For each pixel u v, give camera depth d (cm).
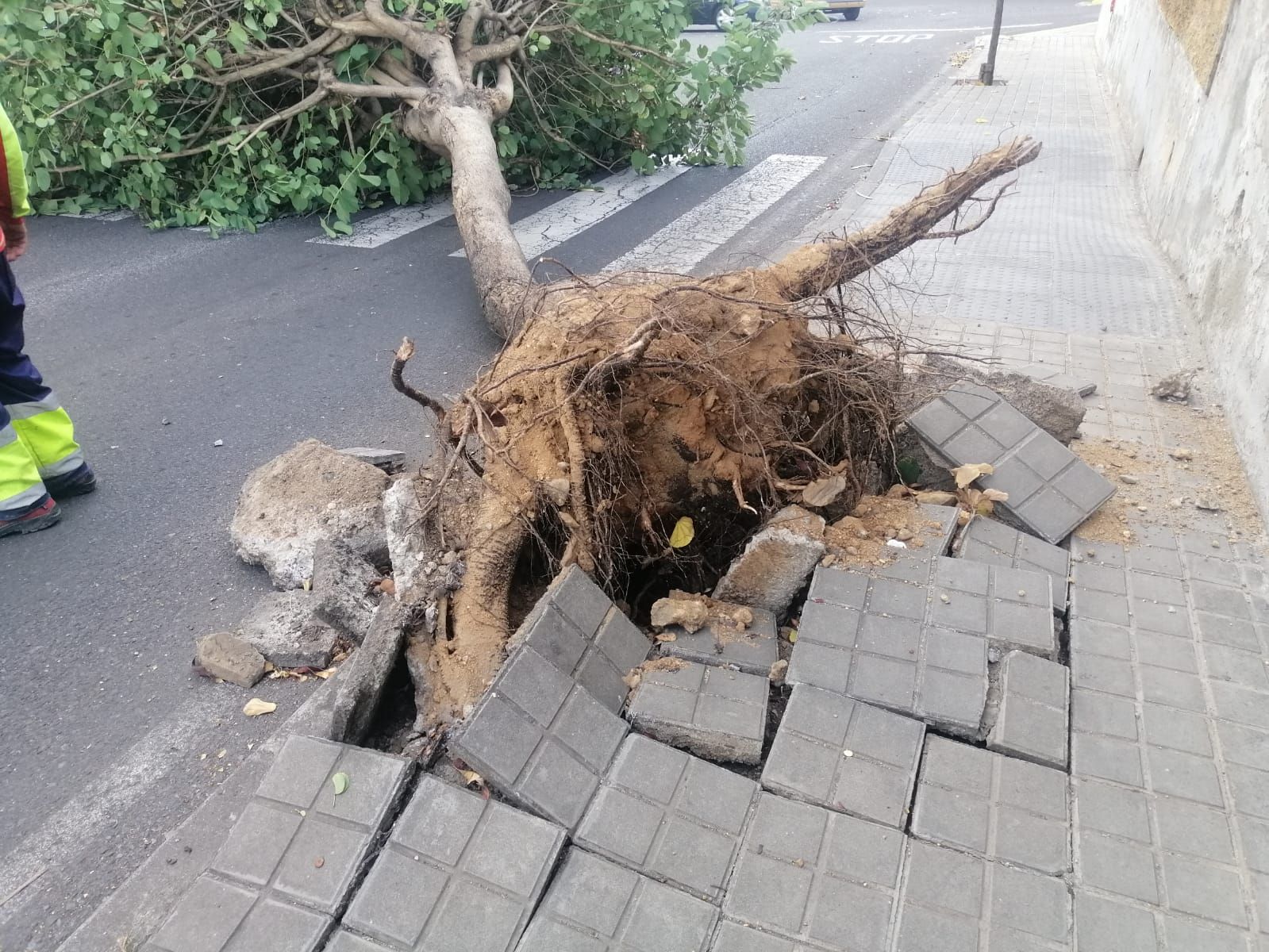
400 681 300
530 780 244
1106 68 1281
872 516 346
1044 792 249
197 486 443
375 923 217
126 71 729
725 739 262
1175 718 272
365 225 807
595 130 927
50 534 412
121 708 317
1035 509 354
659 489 336
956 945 213
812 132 1067
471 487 339
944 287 604
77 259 739
